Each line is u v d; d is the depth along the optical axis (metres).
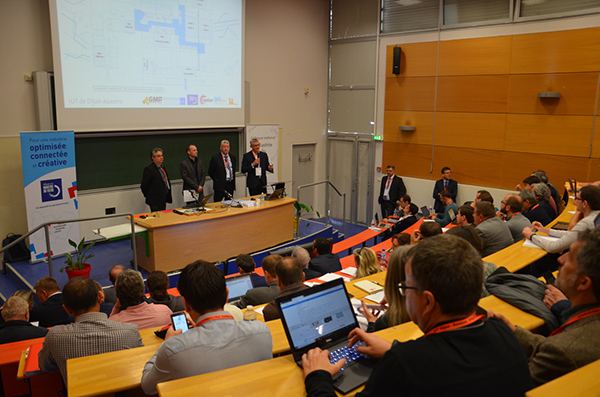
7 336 2.68
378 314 2.24
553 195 5.88
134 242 5.17
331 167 10.14
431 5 8.22
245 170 7.55
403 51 8.63
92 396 1.46
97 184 6.60
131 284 2.67
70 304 2.11
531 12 7.20
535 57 7.21
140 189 7.07
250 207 6.43
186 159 7.05
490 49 7.64
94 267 5.77
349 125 9.71
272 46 8.73
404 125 8.80
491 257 2.92
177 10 6.98
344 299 1.58
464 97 8.02
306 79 9.48
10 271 5.65
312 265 4.13
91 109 6.28
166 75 7.00
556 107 7.12
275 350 1.72
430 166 8.59
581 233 1.29
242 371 1.32
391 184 8.72
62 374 2.04
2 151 5.84
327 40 9.77
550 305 1.79
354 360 1.35
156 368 1.47
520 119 7.49
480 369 0.88
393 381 0.86
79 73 6.11
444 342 0.90
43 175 5.75
